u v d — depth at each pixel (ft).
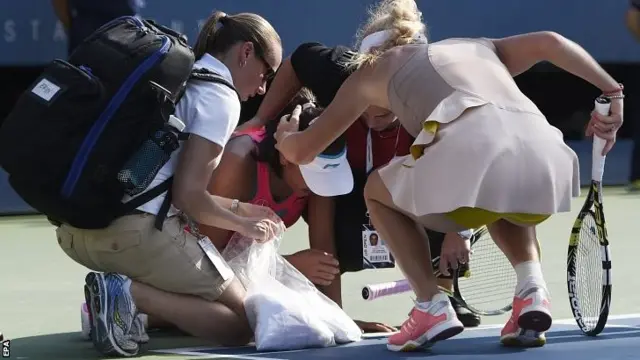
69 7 99.50
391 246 47.16
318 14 118.01
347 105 47.57
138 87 45.75
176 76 46.44
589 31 131.95
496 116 43.55
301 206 55.67
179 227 48.39
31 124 45.60
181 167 47.55
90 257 48.62
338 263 55.57
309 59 57.93
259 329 48.60
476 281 60.80
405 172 44.47
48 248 89.10
